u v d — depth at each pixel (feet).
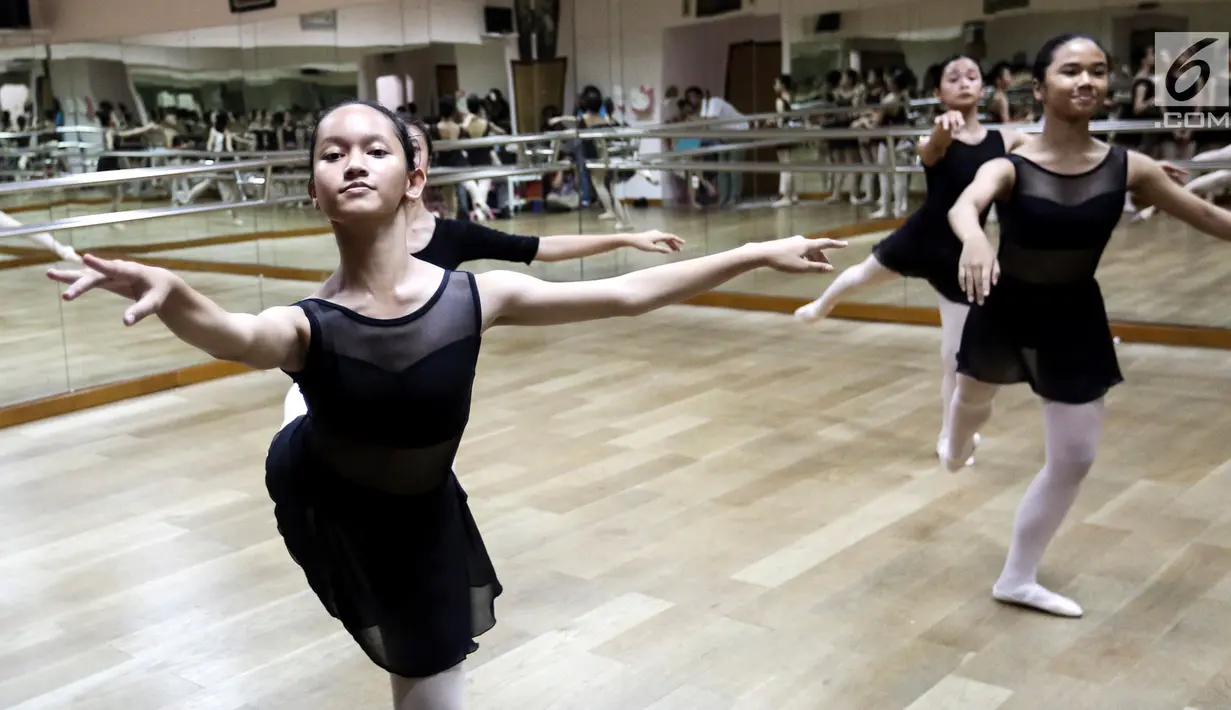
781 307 23.89
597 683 8.75
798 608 9.99
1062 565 10.69
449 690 6.00
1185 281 19.44
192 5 23.03
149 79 22.75
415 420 5.47
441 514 5.99
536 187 24.79
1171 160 18.95
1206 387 16.72
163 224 21.97
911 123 21.31
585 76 24.25
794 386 17.83
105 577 11.18
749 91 23.06
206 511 13.07
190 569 11.34
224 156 23.48
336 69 23.86
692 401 17.12
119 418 17.52
